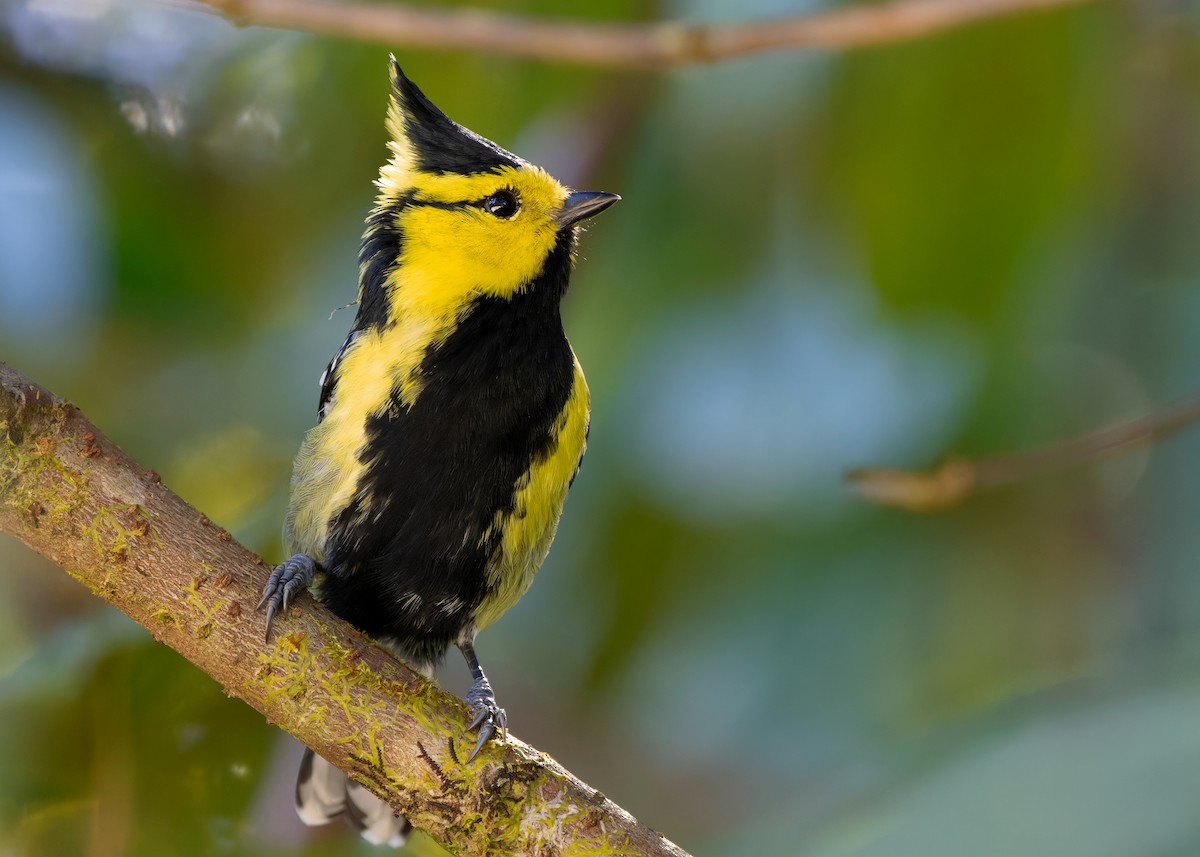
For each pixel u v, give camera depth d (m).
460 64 10.69
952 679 10.97
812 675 10.80
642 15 9.91
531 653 12.87
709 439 10.53
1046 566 11.62
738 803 13.38
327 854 8.76
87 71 11.25
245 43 11.59
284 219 11.66
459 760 6.25
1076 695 7.03
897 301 9.98
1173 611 11.72
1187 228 11.88
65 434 6.22
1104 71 9.71
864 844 6.68
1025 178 9.70
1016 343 9.98
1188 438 12.01
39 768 7.98
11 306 10.66
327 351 12.15
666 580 10.90
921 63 9.60
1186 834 6.02
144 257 11.12
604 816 6.20
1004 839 6.36
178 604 6.27
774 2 9.16
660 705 11.61
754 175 10.30
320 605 6.52
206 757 8.33
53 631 9.16
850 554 10.79
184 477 11.79
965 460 8.67
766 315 10.55
